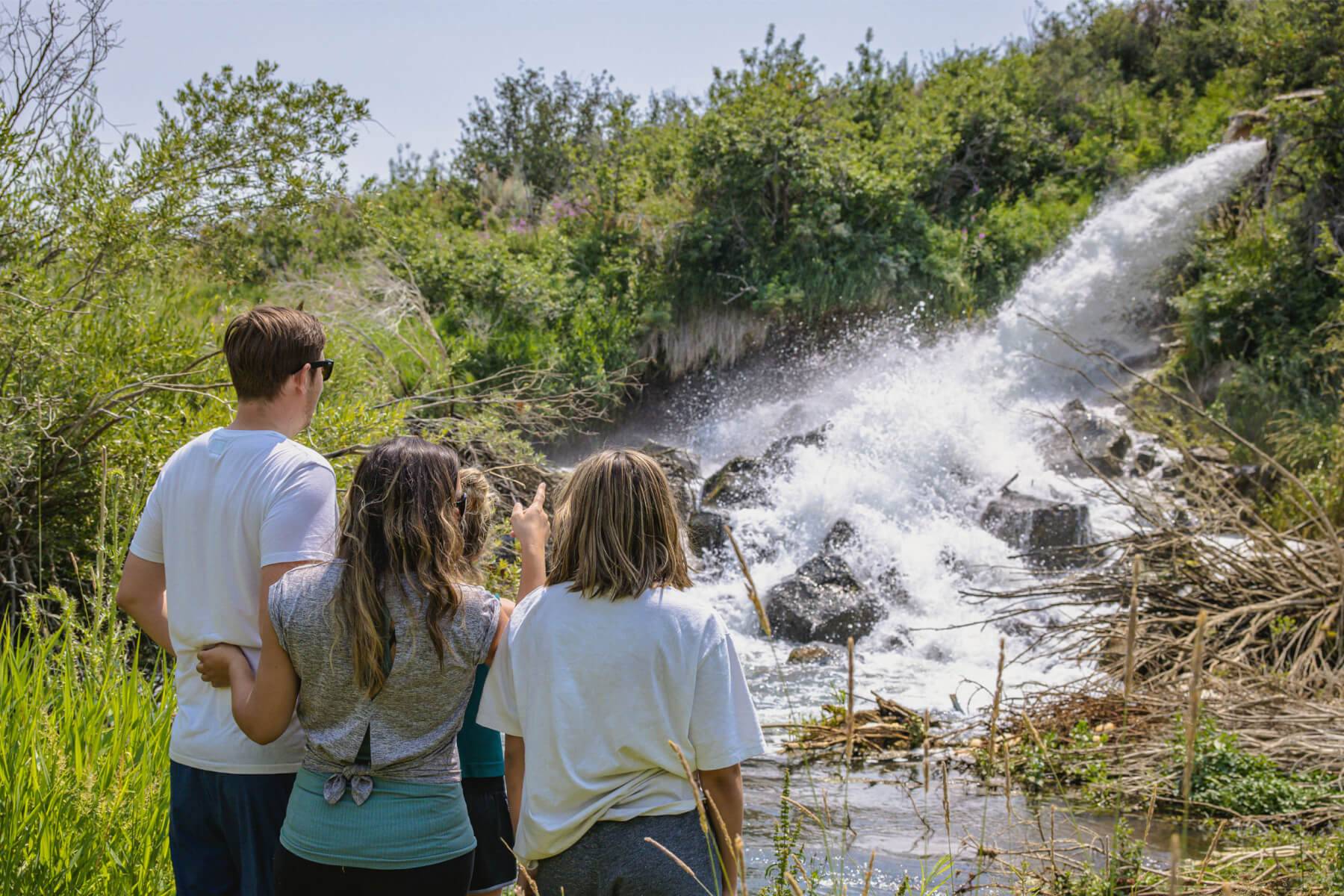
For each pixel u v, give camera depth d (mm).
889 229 19141
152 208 6391
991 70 22922
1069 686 7352
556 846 2375
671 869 2328
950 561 11039
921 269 18984
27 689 3457
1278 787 5227
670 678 2355
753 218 19219
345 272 13820
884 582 10617
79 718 3215
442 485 2432
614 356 17531
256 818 2479
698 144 19047
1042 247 19703
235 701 2412
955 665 8734
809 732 6715
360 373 8555
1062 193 21078
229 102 6414
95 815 2812
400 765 2342
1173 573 7707
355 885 2318
